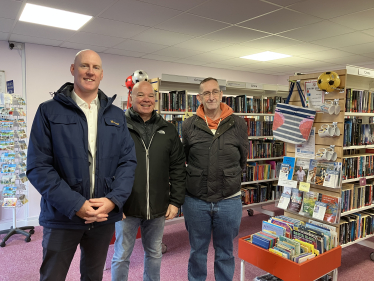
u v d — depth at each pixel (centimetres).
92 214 128
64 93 140
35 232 396
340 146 237
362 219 283
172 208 194
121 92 566
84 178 136
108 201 135
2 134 362
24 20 349
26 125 427
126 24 374
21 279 264
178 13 339
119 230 187
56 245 133
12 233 361
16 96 377
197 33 420
